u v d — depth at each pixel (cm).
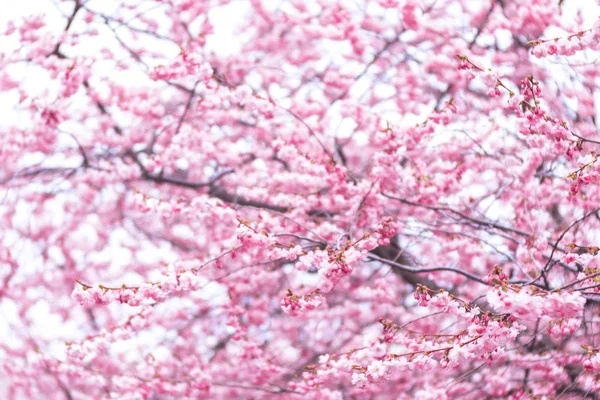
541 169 537
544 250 464
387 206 551
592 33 351
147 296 391
